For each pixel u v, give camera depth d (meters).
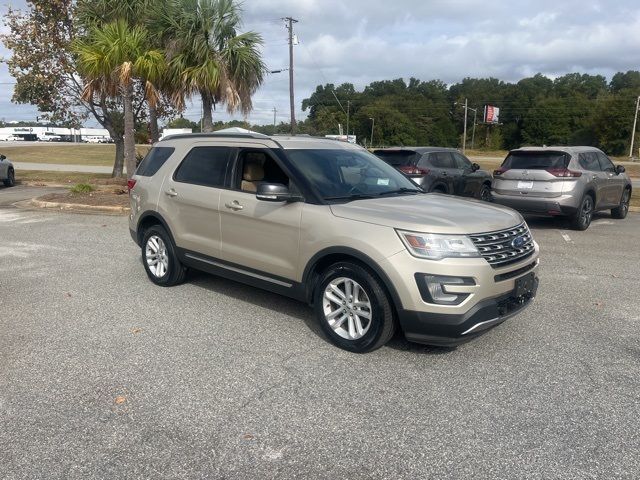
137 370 4.27
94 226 11.02
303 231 4.83
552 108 125.44
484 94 138.12
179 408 3.70
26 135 115.06
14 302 5.98
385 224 4.37
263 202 5.16
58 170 28.28
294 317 5.53
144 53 14.87
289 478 2.98
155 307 5.83
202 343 4.83
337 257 4.67
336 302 4.68
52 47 19.38
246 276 5.46
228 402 3.78
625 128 102.56
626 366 4.42
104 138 120.19
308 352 4.64
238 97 15.25
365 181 5.44
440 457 3.17
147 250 6.69
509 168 11.36
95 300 6.07
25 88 19.78
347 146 6.05
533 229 11.38
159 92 16.41
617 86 145.00
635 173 39.44
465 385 4.05
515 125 133.88
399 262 4.21
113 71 14.98
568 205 10.64
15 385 4.01
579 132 116.50
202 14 14.88
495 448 3.26
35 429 3.44
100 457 3.16
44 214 12.73
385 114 125.81
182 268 6.42
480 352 4.67
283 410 3.68
